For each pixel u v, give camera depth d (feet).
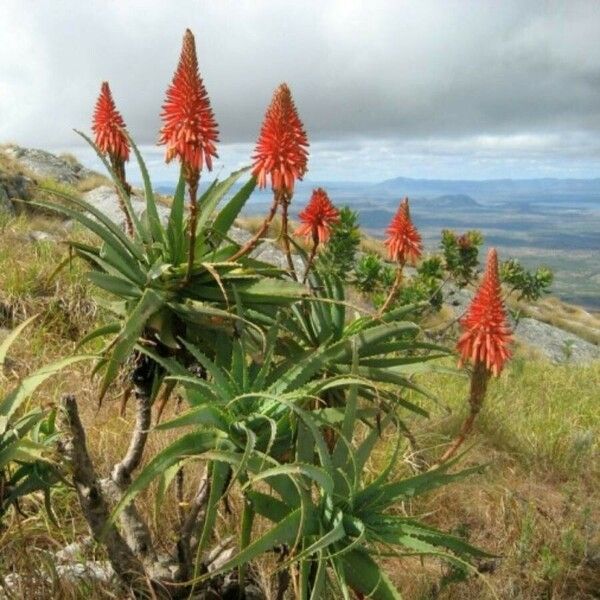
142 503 7.47
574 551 8.59
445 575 7.07
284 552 5.53
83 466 5.17
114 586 5.99
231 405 4.89
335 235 16.02
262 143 5.49
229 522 7.47
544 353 33.06
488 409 13.00
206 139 5.02
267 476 4.68
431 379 16.12
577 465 11.72
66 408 5.05
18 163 39.93
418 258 7.07
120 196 5.59
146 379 5.57
